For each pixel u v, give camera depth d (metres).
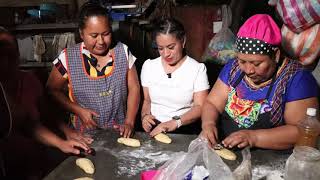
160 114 2.11
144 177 1.23
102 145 1.63
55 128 1.91
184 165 1.13
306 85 1.49
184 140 1.68
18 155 1.74
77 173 1.34
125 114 2.19
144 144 1.64
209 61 2.91
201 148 1.15
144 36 3.32
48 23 3.62
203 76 2.03
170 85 2.05
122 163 1.43
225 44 2.85
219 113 1.77
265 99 1.57
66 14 3.70
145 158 1.48
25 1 3.61
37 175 1.66
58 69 2.08
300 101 1.48
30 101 1.78
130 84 2.16
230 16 3.17
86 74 2.05
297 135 1.47
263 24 1.38
